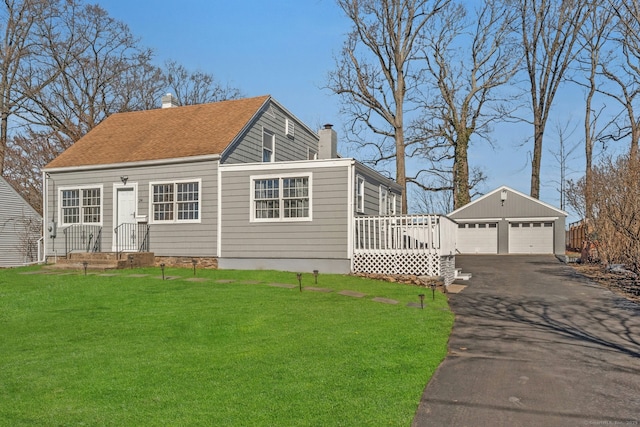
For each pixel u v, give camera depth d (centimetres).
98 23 3488
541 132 3497
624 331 886
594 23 3259
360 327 845
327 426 446
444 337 803
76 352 712
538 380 597
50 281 1385
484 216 3372
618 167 1972
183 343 758
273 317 932
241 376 586
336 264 1572
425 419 475
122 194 1858
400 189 2297
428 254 1470
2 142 3181
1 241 2711
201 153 1733
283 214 1636
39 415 485
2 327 883
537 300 1232
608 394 552
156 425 456
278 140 2164
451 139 3544
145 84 3878
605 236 1973
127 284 1320
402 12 2903
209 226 1722
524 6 3350
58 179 1948
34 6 3119
